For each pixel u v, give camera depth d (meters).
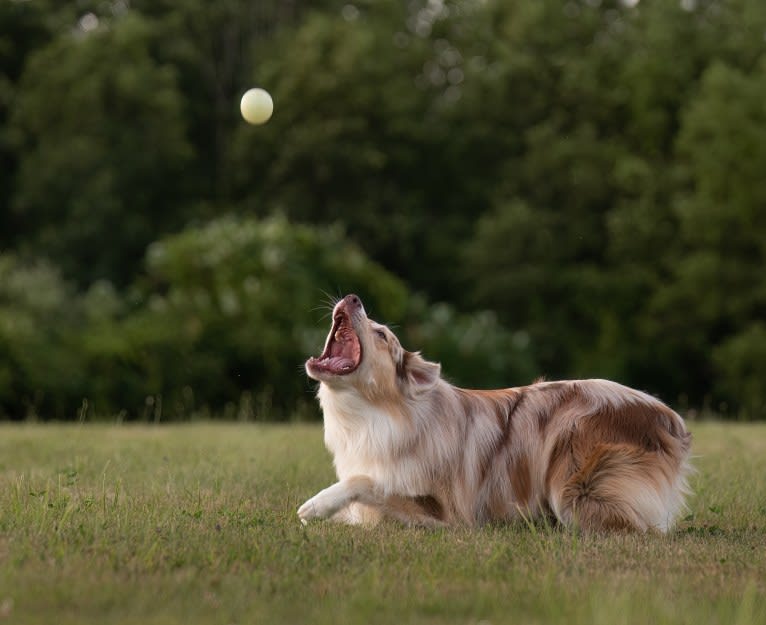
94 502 7.35
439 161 38.03
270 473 9.56
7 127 36.44
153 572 5.27
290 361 21.53
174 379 21.28
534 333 33.16
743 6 35.91
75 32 38.88
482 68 38.50
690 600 4.91
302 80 36.19
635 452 6.86
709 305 31.14
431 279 36.59
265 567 5.41
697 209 31.30
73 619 4.42
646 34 35.53
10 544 5.72
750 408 29.38
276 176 36.06
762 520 7.61
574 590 5.01
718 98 32.31
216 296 22.27
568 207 34.88
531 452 7.12
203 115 39.19
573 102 36.44
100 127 34.78
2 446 11.68
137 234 34.56
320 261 23.27
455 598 4.85
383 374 7.00
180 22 39.16
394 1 40.19
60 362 21.08
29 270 28.05
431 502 7.04
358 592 4.84
